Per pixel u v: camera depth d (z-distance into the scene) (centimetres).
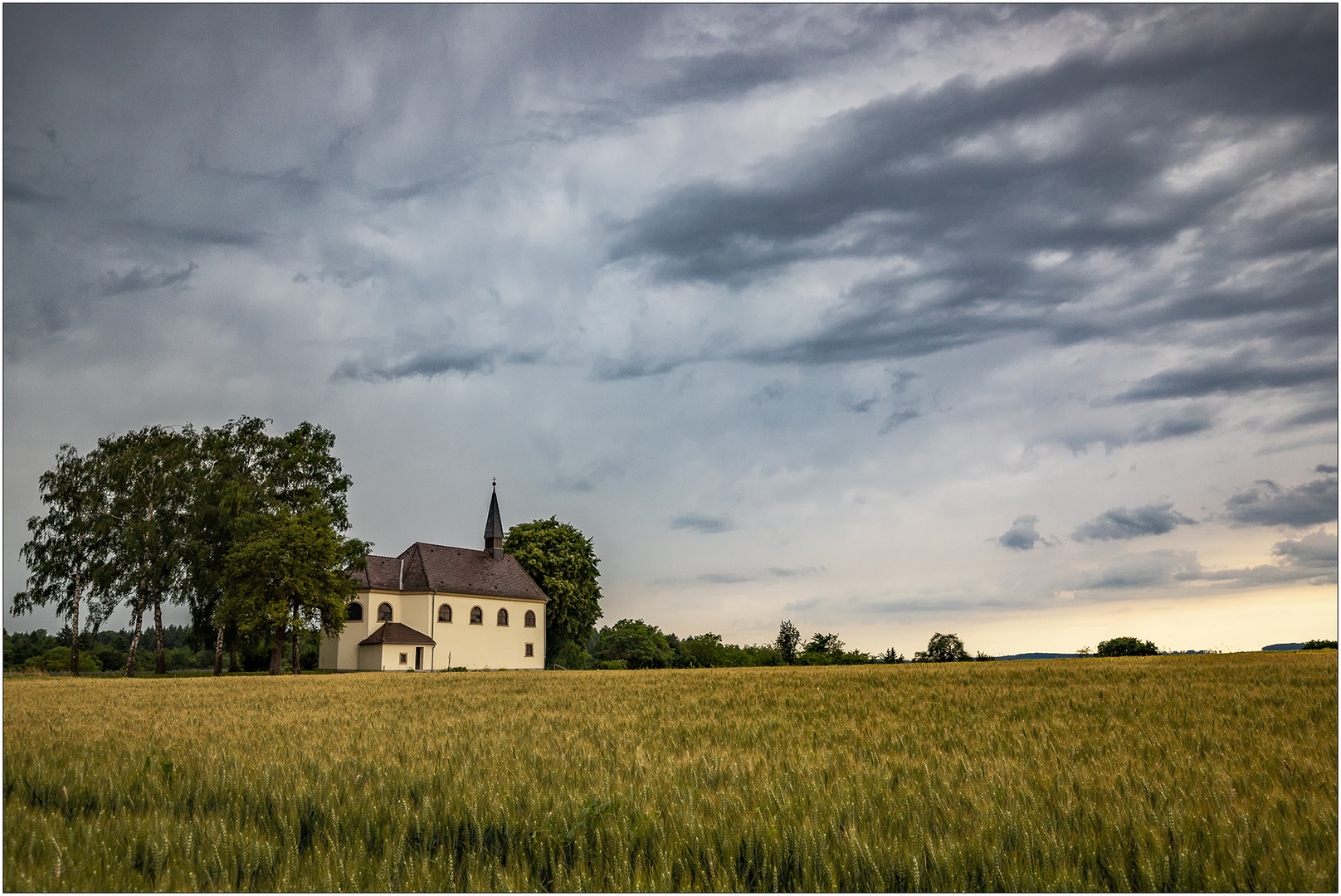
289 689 2970
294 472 6197
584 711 1730
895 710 1634
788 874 538
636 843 591
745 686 2611
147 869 545
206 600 5706
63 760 903
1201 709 1457
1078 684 2264
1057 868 524
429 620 7531
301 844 623
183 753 992
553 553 8994
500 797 688
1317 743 981
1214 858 530
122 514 5497
